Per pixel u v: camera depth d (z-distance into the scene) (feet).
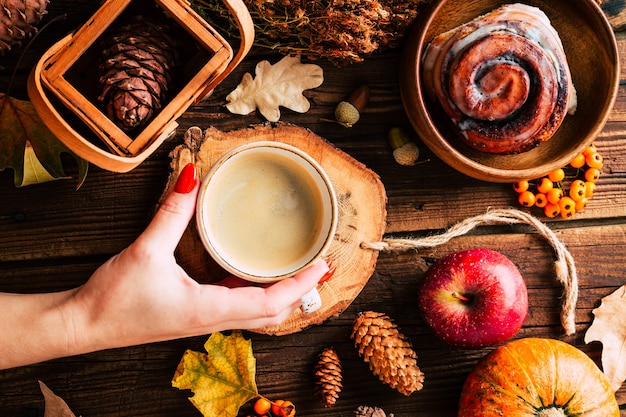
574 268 2.04
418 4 1.90
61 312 1.76
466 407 1.96
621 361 2.07
